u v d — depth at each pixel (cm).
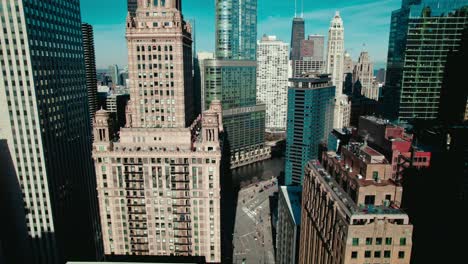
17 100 13738
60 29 15900
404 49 19850
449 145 13988
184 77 14262
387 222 7788
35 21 13750
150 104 14200
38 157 14275
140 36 13425
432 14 18750
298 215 15412
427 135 16088
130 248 14188
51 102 15025
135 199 13600
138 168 13225
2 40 13175
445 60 19112
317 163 12188
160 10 13488
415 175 13612
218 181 13262
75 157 17462
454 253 13612
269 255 19950
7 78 13525
